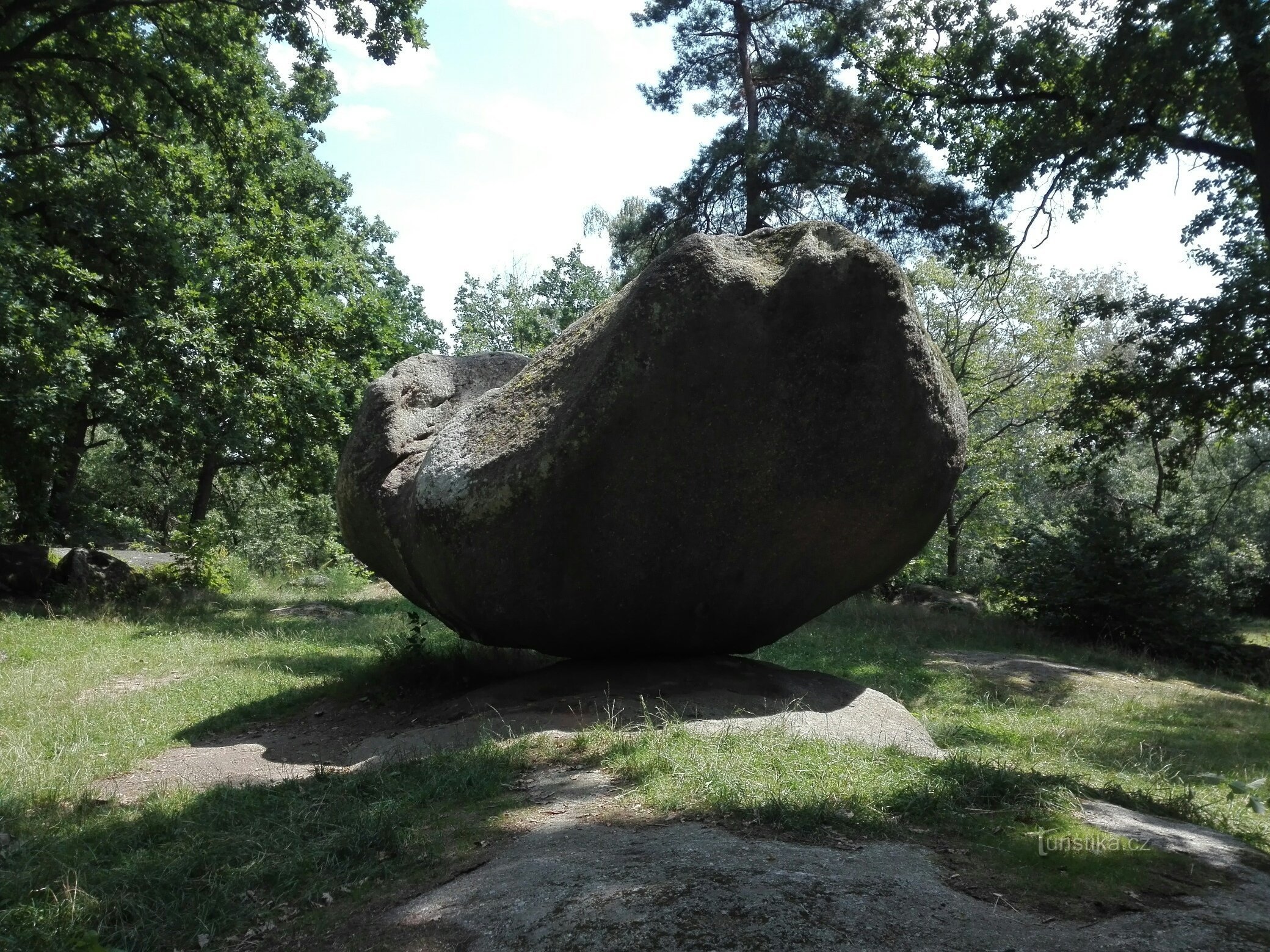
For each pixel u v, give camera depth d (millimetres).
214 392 15695
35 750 6344
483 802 4480
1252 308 14500
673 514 5836
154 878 3994
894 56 17062
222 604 15680
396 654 8938
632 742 5070
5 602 13789
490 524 5938
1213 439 33438
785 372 5496
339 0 14781
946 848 3668
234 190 17859
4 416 14047
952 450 5898
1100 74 14508
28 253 14203
